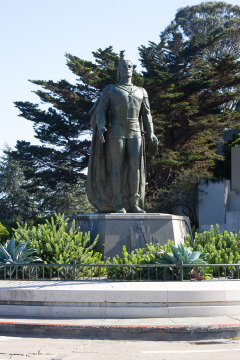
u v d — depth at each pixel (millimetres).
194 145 37625
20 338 7918
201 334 7785
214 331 7809
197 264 9898
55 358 6684
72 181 37688
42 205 41406
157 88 33219
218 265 9938
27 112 36656
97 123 12992
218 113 37781
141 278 10609
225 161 40656
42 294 8742
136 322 8180
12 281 9766
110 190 13430
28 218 51188
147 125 13438
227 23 60125
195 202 34344
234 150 36312
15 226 36375
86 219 12633
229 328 7848
